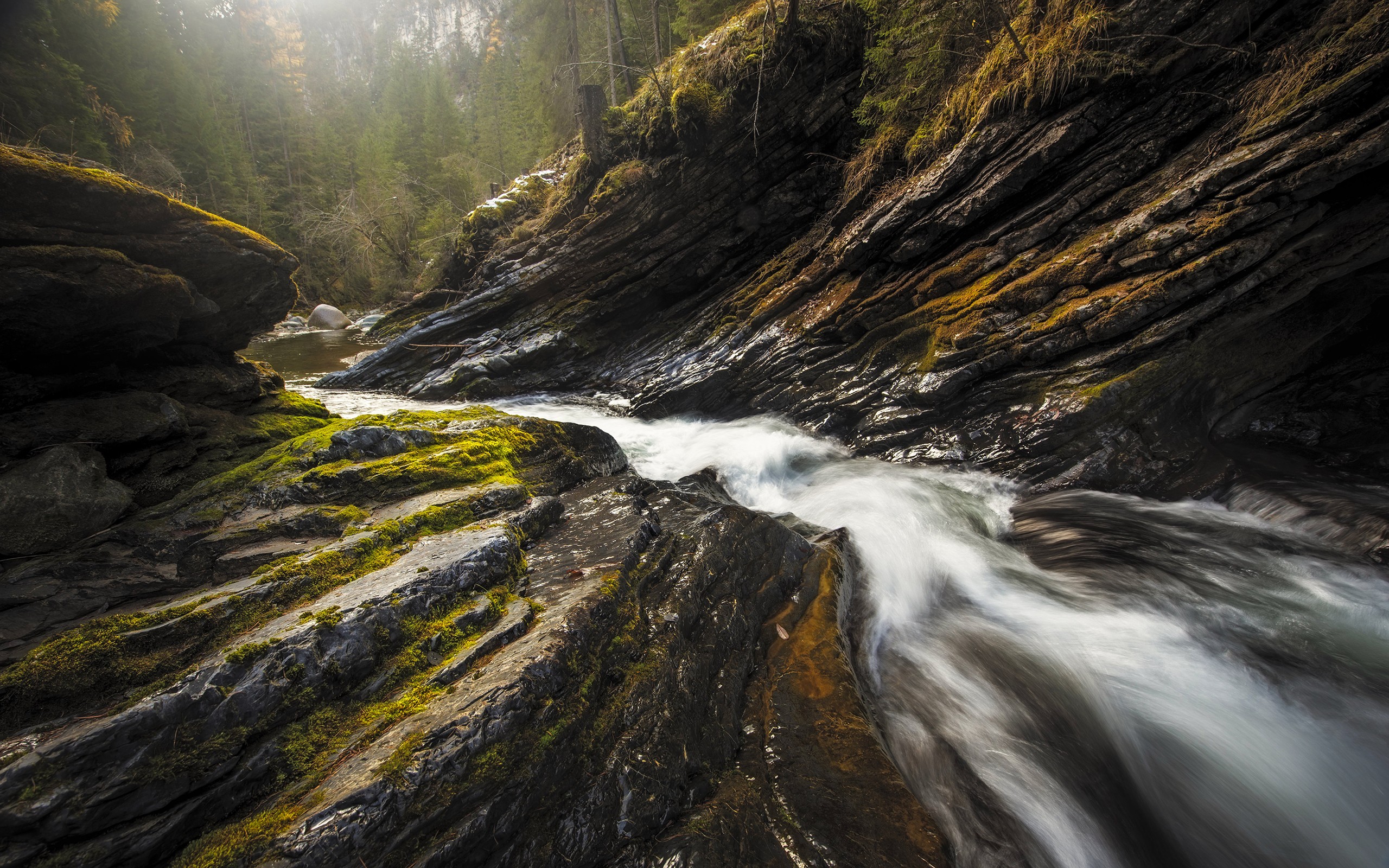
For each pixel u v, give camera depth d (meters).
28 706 2.48
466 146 43.72
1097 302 7.29
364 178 46.16
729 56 13.60
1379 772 4.04
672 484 7.11
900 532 6.59
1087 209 8.12
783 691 3.68
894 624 5.03
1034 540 6.73
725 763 3.18
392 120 47.31
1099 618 5.31
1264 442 7.70
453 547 3.87
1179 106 7.73
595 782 2.79
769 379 10.92
